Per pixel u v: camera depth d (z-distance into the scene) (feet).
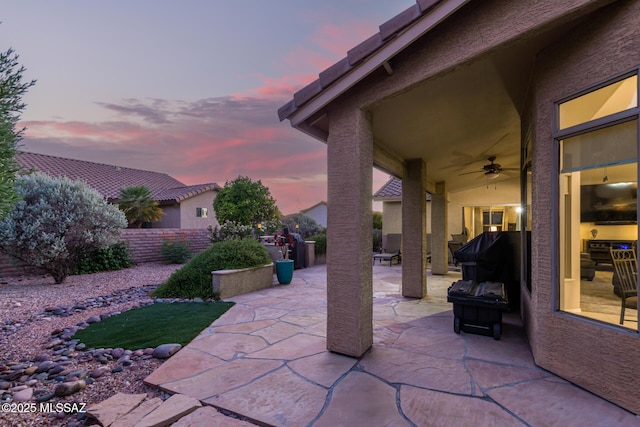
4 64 9.92
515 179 37.22
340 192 12.46
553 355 10.36
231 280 23.26
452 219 40.52
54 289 25.09
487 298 14.03
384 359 11.91
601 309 9.20
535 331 11.23
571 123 9.84
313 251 42.57
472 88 12.73
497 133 18.61
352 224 12.18
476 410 8.41
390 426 7.80
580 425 7.70
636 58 7.97
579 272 9.78
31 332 15.58
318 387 9.82
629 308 8.46
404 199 23.48
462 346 13.20
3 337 14.87
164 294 23.48
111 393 9.99
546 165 10.59
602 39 8.73
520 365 11.20
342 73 11.14
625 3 8.20
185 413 8.54
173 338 14.32
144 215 53.72
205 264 24.76
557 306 10.34
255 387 9.89
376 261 46.21
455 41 9.76
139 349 13.25
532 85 11.96
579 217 9.79
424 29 9.47
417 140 18.33
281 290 25.85
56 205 26.23
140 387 10.32
